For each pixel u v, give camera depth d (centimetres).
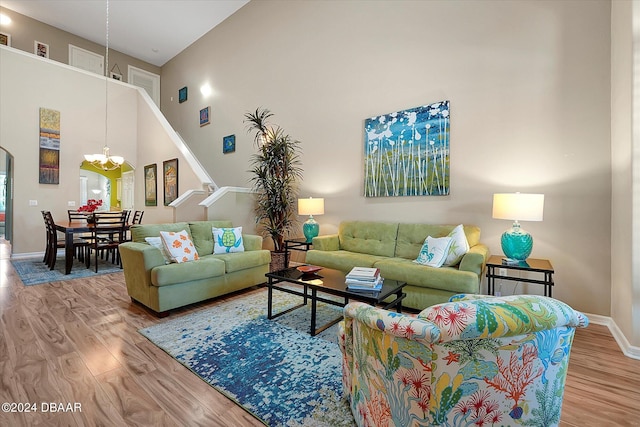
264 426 140
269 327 250
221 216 484
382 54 404
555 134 286
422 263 300
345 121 444
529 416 106
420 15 371
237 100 622
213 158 679
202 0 595
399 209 389
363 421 130
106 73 722
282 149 459
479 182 328
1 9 628
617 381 177
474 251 279
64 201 620
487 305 95
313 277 255
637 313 204
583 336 239
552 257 287
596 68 267
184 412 148
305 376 180
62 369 184
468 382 98
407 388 104
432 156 359
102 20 666
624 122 224
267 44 560
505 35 312
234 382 173
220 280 316
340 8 450
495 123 318
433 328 91
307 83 494
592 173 268
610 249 260
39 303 302
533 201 254
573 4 278
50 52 686
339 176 452
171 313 280
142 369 185
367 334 120
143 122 726
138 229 318
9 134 555
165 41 740
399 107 388
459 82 341
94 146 668
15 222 559
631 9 208
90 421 141
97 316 270
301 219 501
